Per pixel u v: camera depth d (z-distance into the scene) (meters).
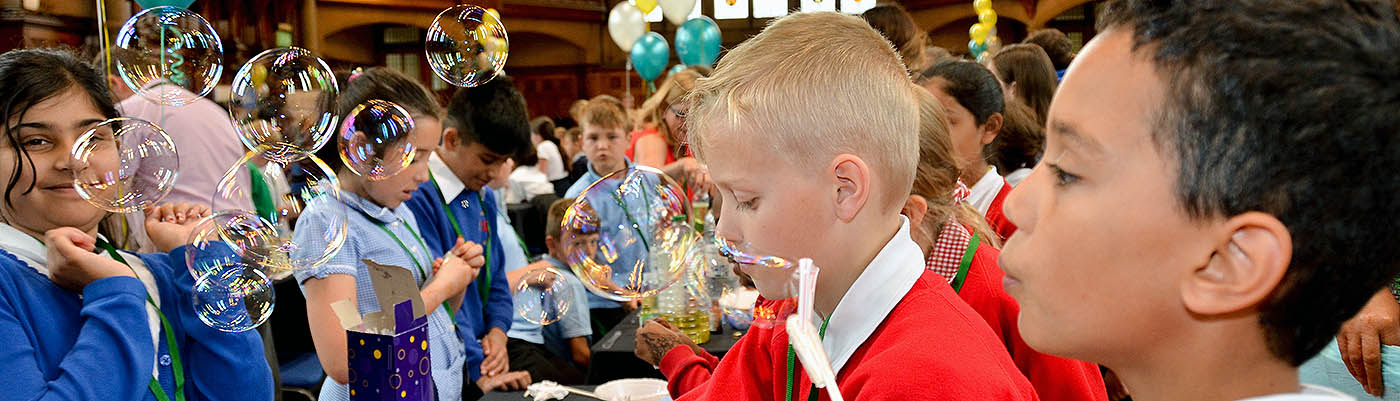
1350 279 0.42
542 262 3.07
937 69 2.07
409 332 1.09
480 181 2.55
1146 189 0.44
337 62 15.55
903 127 0.88
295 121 1.67
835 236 0.85
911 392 0.73
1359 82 0.40
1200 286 0.44
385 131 1.64
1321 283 0.42
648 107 4.37
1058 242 0.48
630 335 2.49
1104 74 0.46
